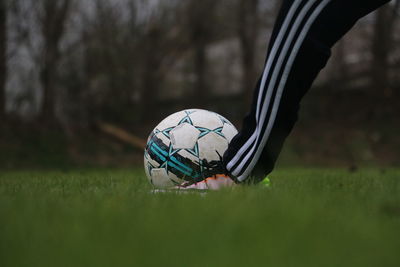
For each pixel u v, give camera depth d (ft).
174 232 4.47
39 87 44.80
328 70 53.57
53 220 5.22
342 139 48.65
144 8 48.62
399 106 51.01
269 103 8.05
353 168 26.84
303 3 7.61
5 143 41.14
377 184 10.37
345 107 52.44
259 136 8.29
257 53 53.47
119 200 6.76
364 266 3.41
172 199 6.83
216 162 10.03
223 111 52.80
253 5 51.03
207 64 55.77
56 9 43.88
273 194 7.32
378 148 47.11
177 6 51.39
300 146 47.78
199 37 52.65
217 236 4.25
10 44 42.96
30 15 43.24
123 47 48.57
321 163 45.11
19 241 4.24
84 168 39.19
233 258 3.60
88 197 7.46
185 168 10.05
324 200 6.68
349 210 5.89
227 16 52.21
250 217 5.04
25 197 7.24
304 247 3.87
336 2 7.53
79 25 46.14
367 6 7.52
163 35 51.08
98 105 48.70
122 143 45.78
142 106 50.88
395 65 51.55
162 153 10.28
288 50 7.73
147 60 50.08
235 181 9.10
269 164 8.68
